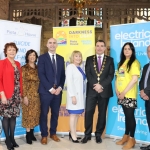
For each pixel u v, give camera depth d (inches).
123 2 190.7
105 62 132.6
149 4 190.1
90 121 135.7
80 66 145.9
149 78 118.2
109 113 149.9
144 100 124.3
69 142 137.6
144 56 136.2
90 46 156.5
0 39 139.4
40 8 195.9
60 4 193.6
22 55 147.4
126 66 127.7
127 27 141.2
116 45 146.0
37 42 154.6
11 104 120.1
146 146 129.7
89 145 132.1
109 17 193.9
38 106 135.1
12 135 126.8
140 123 136.9
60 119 156.9
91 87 133.8
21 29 146.4
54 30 159.6
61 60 137.3
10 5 197.2
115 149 125.3
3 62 120.8
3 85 119.7
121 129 144.3
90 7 192.4
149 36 133.4
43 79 129.3
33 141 139.3
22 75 131.5
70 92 129.6
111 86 136.3
